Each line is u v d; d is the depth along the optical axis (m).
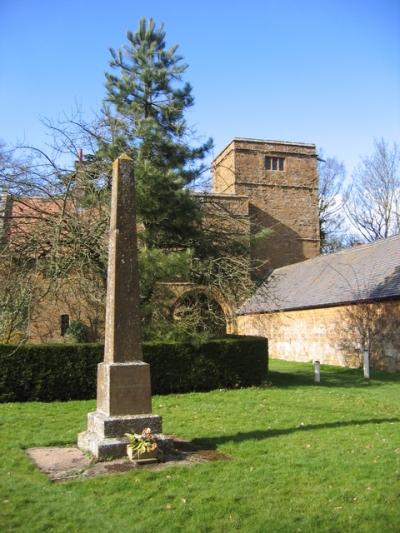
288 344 27.98
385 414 10.91
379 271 22.64
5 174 14.79
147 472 6.46
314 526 4.93
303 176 37.47
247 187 36.28
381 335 20.72
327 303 23.86
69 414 10.99
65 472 6.58
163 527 4.94
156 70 15.99
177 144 15.49
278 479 6.21
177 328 14.80
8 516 5.21
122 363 7.63
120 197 8.21
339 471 6.48
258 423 9.80
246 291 16.55
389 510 5.25
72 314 19.67
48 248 15.16
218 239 17.03
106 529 4.91
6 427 9.51
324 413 10.94
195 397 13.58
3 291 14.20
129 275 8.01
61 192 15.21
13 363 13.04
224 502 5.48
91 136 15.43
